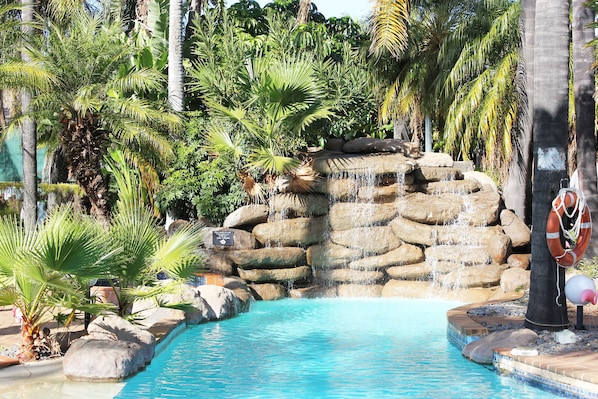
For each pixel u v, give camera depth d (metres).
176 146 19.27
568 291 10.02
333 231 18.34
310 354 10.43
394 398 7.91
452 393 8.06
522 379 8.52
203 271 16.34
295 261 17.92
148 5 24.33
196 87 21.44
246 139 19.16
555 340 9.53
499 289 16.73
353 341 11.51
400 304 16.36
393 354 10.39
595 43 13.33
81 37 14.57
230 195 18.73
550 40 10.47
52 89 14.11
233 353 10.52
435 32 23.16
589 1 14.02
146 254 10.55
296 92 18.88
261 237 17.91
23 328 9.06
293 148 19.28
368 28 23.64
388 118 25.97
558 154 10.45
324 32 27.52
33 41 15.03
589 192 16.38
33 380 8.43
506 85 19.34
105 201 14.76
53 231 8.87
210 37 21.27
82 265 8.74
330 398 7.95
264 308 15.74
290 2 31.44
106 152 18.14
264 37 26.84
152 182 19.86
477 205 18.25
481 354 9.54
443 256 17.55
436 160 19.72
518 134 20.02
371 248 17.97
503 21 19.73
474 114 20.38
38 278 8.62
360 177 18.67
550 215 10.22
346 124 20.78
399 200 18.50
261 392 8.22
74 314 9.76
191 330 12.57
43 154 28.53
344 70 21.25
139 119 15.35
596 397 7.21
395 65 23.86
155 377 8.91
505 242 17.28
